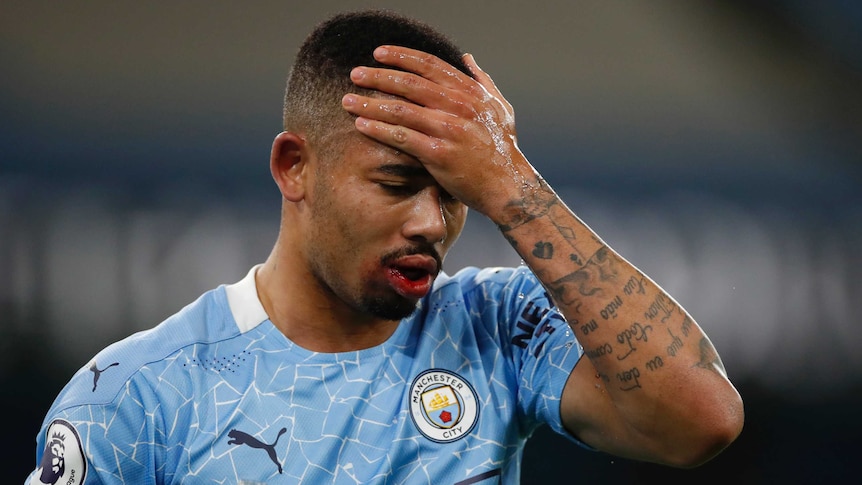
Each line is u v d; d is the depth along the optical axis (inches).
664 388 259.4
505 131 265.6
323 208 262.1
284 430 272.5
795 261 861.8
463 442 281.9
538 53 963.3
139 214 801.6
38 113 858.8
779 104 968.9
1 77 860.0
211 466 267.7
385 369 286.5
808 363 799.7
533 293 309.4
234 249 781.9
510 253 750.5
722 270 842.8
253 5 915.4
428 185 256.5
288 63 911.0
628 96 958.4
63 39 884.6
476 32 960.9
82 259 765.3
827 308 828.0
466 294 314.7
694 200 903.7
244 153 871.1
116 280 756.0
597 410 279.7
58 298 741.9
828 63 968.9
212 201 821.9
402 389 285.0
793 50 973.8
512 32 963.3
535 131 939.3
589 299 263.9
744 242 869.2
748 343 804.0
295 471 269.0
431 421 281.7
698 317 820.0
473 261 748.0
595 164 926.4
